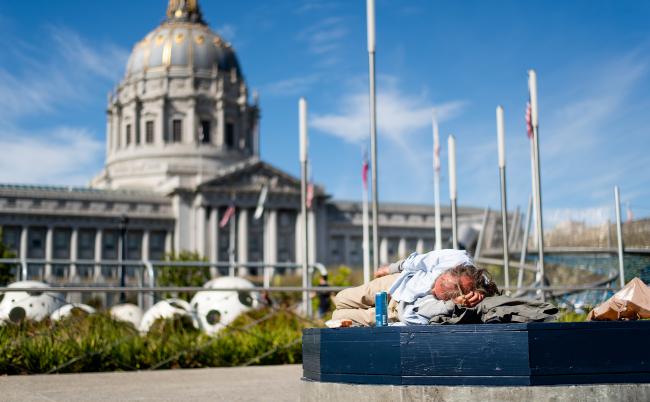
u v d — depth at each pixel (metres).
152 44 141.88
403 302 7.11
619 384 5.91
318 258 126.62
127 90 140.62
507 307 6.49
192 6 148.38
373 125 24.00
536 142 26.11
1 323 16.88
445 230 90.88
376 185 23.59
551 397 5.80
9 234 113.81
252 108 145.50
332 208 130.88
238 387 12.63
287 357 18.48
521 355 5.86
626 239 25.95
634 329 5.99
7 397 11.34
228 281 29.70
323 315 23.16
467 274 6.82
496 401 5.86
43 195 114.56
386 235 132.12
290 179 125.12
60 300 17.91
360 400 6.34
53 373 16.08
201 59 141.25
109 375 15.38
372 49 24.31
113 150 141.88
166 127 137.62
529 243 36.09
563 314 20.03
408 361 6.12
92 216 116.38
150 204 120.62
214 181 120.19
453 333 6.04
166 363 17.41
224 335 18.72
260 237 124.25
